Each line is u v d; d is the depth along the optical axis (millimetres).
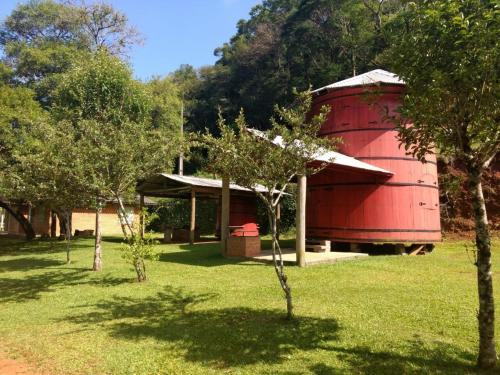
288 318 6141
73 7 35438
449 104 4246
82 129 10000
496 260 12039
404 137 4715
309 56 40719
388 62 4750
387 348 5012
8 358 5270
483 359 4402
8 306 7840
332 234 14102
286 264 10945
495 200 18594
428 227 14039
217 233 23406
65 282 10008
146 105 20422
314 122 6199
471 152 4375
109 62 20219
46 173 10242
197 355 5008
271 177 6078
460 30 3939
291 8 53938
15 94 19656
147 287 8883
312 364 4621
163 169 10680
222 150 6035
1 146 16781
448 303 6891
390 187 13695
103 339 5730
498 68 3957
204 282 9102
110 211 29688
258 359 4812
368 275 9445
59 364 4977
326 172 14422
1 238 26312
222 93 51656
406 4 4574
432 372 4324
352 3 37844
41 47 33188
